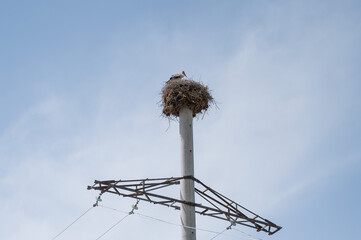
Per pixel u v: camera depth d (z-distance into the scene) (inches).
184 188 643.5
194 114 719.7
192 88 709.3
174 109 707.4
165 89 717.9
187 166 658.2
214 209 645.9
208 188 665.6
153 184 645.9
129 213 645.9
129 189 627.8
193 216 627.8
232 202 677.3
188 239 612.1
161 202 655.1
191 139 682.2
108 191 632.4
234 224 661.9
